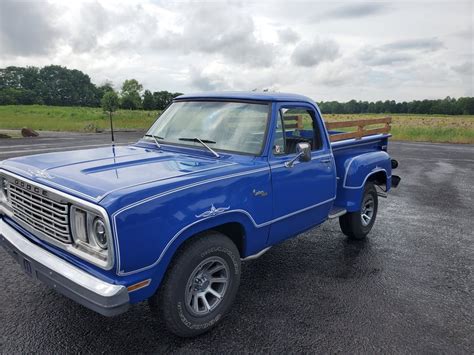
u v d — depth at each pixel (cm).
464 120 4675
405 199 854
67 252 282
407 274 460
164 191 271
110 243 245
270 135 370
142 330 326
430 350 313
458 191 948
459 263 499
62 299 370
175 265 291
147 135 448
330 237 582
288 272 454
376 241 573
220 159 362
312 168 418
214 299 330
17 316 339
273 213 370
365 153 560
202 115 412
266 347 309
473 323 358
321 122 450
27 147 1506
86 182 275
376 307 379
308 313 363
